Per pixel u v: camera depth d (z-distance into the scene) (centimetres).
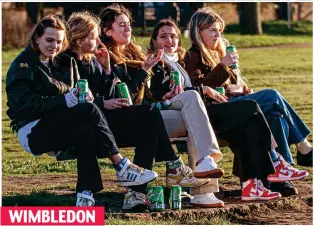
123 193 1160
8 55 3909
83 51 1061
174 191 1024
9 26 4366
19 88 973
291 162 1120
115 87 1077
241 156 1080
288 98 2522
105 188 1205
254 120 1055
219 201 1045
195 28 1170
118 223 932
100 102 1007
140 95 1105
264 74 3300
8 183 1267
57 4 4591
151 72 1128
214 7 5381
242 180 1086
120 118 1006
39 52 1002
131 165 977
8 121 2159
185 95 1025
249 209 1055
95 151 953
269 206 1075
